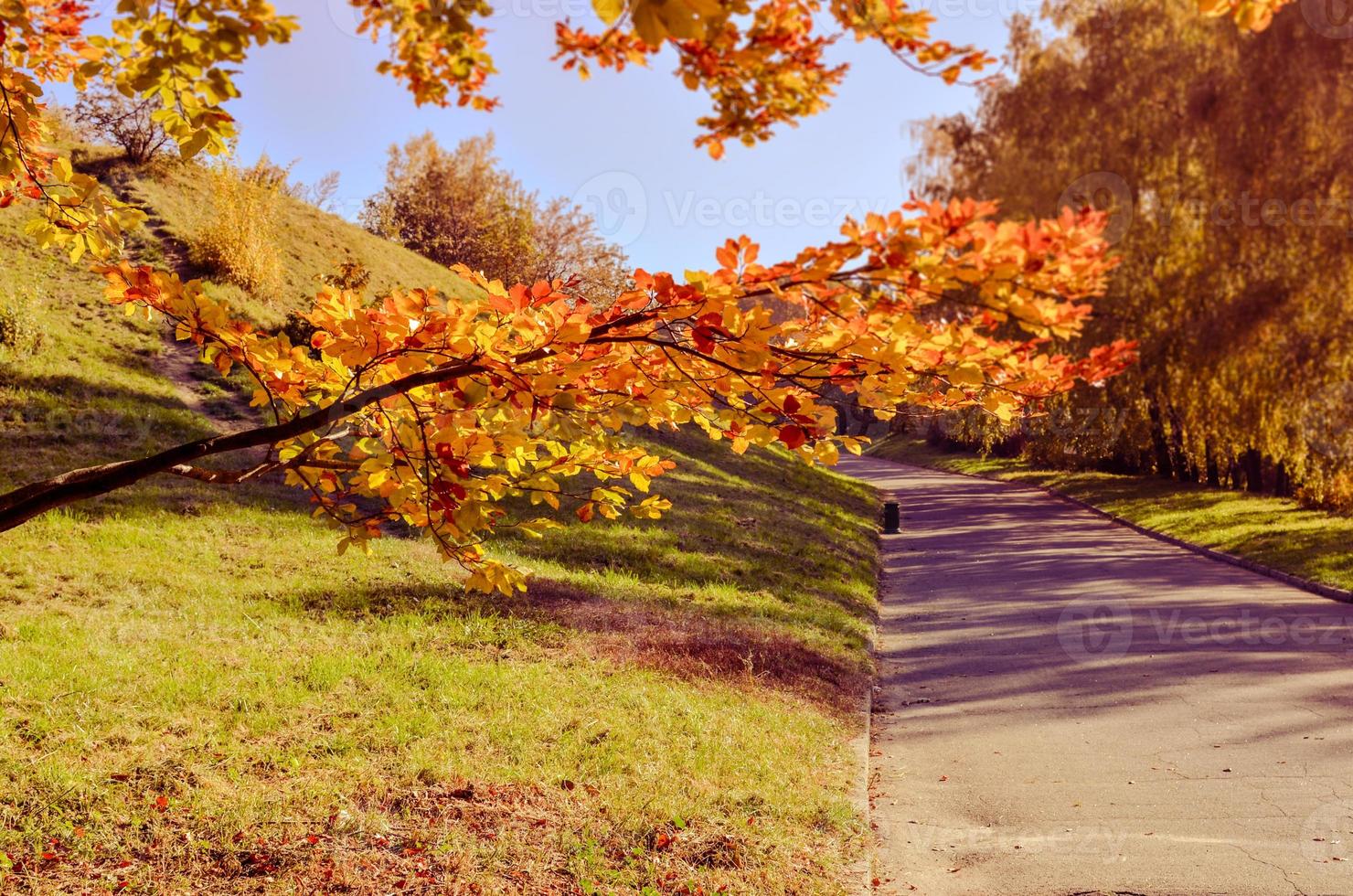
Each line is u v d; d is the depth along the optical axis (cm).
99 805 537
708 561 1583
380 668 836
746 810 638
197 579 1051
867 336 267
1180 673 1089
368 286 2980
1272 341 2492
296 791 582
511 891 495
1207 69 2598
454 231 4197
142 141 2852
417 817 568
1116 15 2850
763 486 2730
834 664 1121
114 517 1225
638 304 280
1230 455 3250
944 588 1847
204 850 507
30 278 2088
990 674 1134
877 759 830
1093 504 3569
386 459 326
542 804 605
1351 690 984
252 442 311
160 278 334
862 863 581
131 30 265
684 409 323
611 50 296
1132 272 2745
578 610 1134
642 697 850
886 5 249
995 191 2933
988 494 4341
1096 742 841
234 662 800
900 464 7200
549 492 389
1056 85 2966
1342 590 1608
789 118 299
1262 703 946
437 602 1069
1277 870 553
